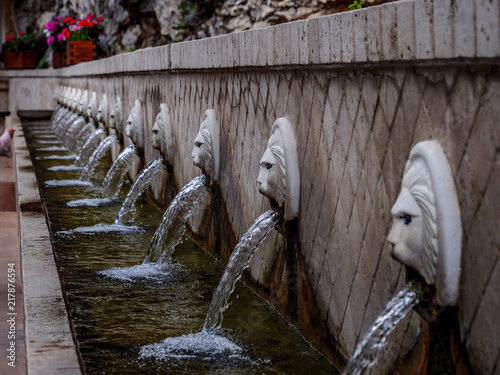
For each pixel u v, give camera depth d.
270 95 3.11
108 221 5.11
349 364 1.91
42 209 4.78
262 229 2.99
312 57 2.49
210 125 3.99
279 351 2.62
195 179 4.16
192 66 4.36
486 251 1.61
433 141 1.80
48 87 17.00
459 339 1.73
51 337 2.33
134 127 6.26
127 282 3.51
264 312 3.10
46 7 21.02
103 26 14.78
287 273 2.94
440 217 1.69
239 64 3.41
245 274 3.58
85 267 3.79
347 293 2.38
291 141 2.80
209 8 10.75
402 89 1.96
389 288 2.09
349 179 2.34
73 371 2.04
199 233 4.46
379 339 1.88
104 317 2.96
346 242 2.38
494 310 1.59
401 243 1.80
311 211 2.69
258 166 3.33
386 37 1.95
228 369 2.42
